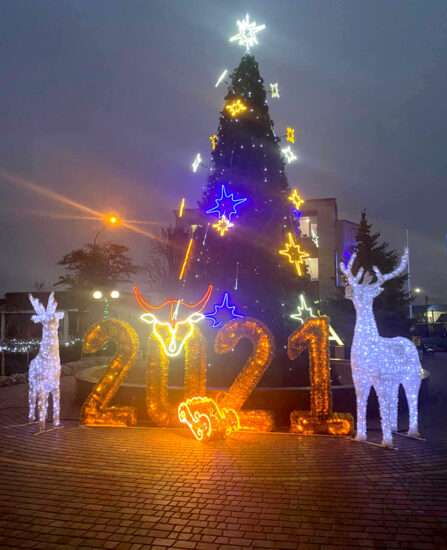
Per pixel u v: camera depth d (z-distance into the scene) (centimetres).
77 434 870
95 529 470
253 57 1301
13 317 3069
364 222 2772
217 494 564
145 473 644
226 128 1252
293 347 898
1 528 473
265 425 888
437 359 3153
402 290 2842
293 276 1198
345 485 595
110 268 4162
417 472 647
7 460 707
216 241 1196
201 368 916
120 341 967
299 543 441
